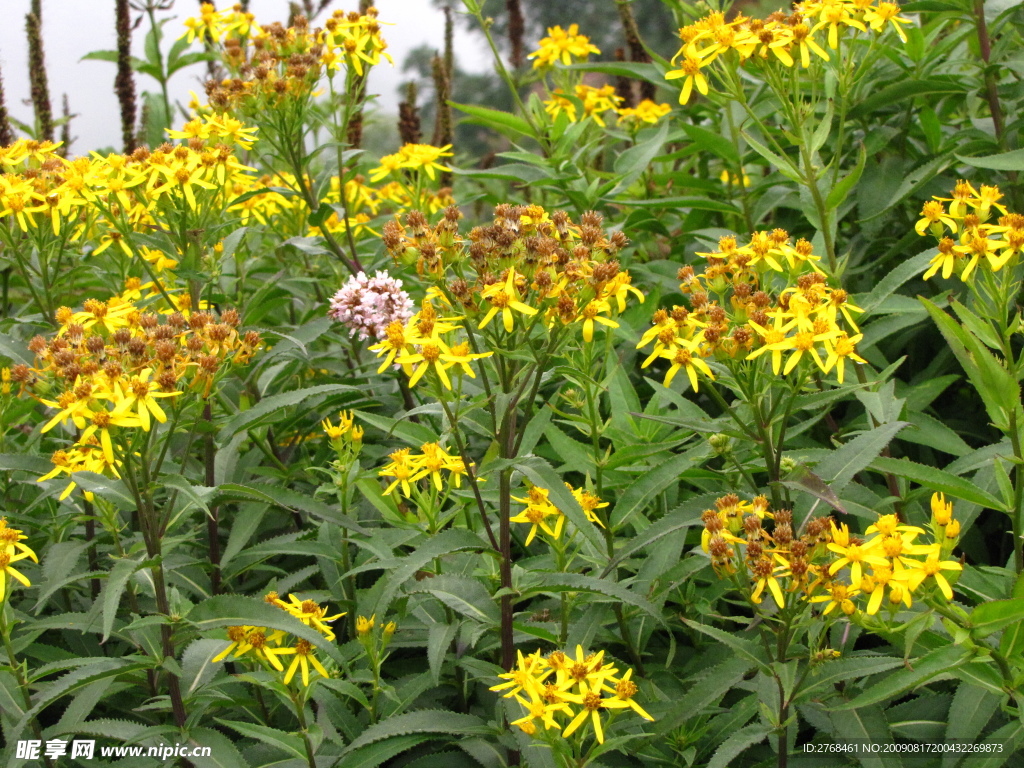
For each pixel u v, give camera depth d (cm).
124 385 90
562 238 95
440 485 97
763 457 97
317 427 118
